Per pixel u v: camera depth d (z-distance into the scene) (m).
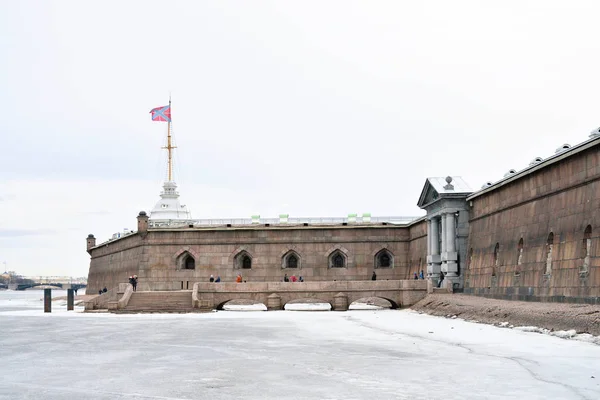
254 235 77.44
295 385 20.08
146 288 77.25
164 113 90.31
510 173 50.88
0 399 18.61
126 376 22.09
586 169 37.25
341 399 18.05
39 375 22.52
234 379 21.23
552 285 40.50
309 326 41.41
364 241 76.62
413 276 72.50
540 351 26.05
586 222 37.00
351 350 28.16
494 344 28.89
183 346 30.42
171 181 109.31
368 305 77.00
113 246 92.44
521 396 17.92
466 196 58.75
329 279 76.38
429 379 20.69
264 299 61.28
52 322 48.44
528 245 44.78
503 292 48.53
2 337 35.88
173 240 77.94
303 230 77.12
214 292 61.41
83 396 18.94
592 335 29.09
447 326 38.69
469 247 58.28
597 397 17.62
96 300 65.19
